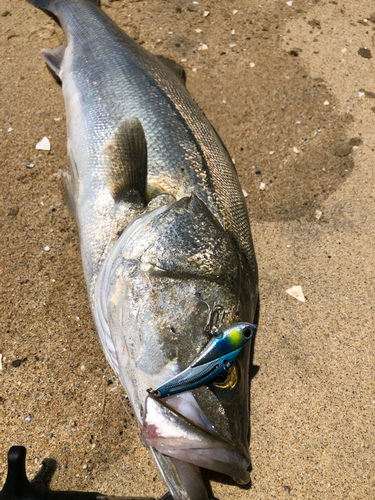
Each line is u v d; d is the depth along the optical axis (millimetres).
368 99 554
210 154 384
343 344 375
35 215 425
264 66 578
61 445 317
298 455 322
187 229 284
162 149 375
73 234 418
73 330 365
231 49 598
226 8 655
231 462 250
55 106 507
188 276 269
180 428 243
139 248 290
